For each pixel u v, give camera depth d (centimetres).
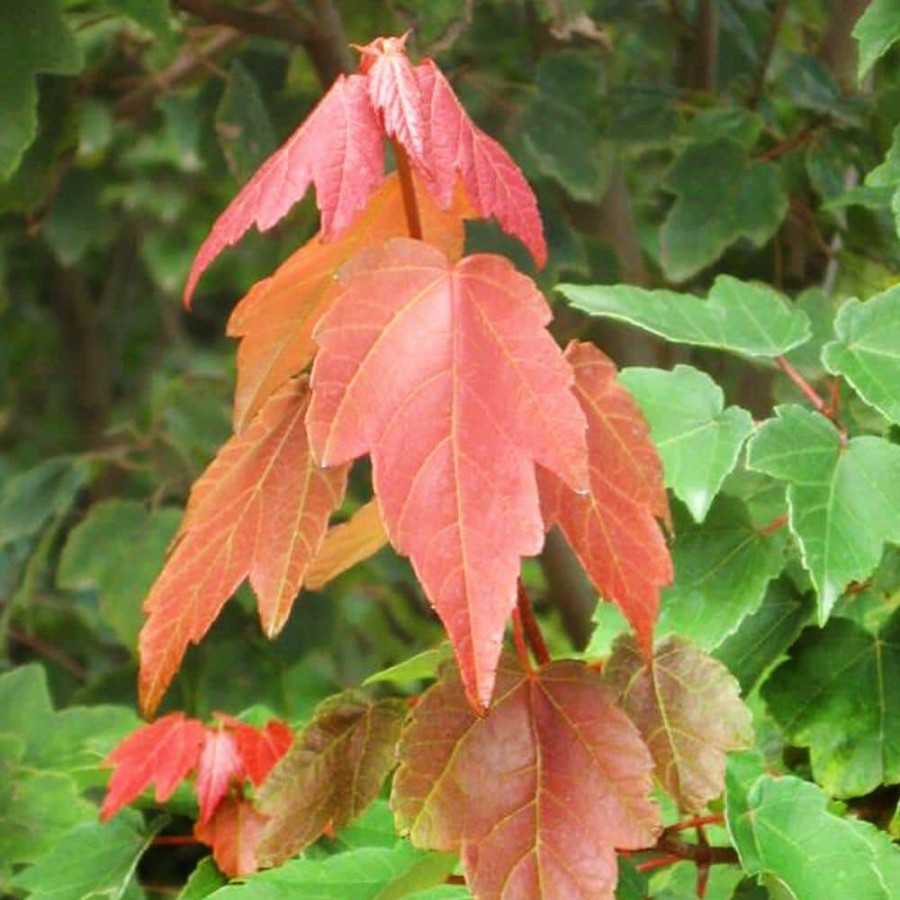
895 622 61
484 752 52
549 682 53
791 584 61
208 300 196
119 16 90
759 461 56
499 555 49
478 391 49
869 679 61
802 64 83
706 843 56
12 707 79
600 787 52
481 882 51
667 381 58
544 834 52
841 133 82
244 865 61
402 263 50
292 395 54
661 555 52
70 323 170
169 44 94
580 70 93
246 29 93
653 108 91
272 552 53
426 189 52
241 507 53
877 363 58
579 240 94
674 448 57
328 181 50
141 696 53
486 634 48
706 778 53
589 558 52
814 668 61
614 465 52
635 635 54
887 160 63
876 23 63
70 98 98
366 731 56
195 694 97
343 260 53
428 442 49
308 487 53
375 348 50
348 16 98
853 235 78
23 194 98
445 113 50
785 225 86
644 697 54
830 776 60
